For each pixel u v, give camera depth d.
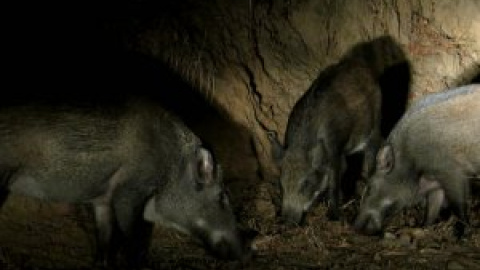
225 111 4.91
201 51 4.92
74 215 4.20
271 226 4.27
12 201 4.11
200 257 3.92
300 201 4.30
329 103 4.51
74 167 3.65
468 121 4.16
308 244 4.05
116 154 3.70
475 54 5.13
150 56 4.80
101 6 4.79
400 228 4.31
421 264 3.78
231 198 4.58
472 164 4.18
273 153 4.46
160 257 3.91
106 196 3.79
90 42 4.68
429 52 5.18
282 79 5.12
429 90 5.18
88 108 3.67
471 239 4.07
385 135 5.19
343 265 3.79
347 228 4.27
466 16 5.12
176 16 4.94
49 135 3.58
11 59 4.45
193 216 3.86
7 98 3.65
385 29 5.20
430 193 4.35
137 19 4.84
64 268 3.71
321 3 5.16
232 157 4.83
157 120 3.79
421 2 5.16
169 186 3.85
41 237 3.98
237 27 5.05
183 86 4.84
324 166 4.43
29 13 4.62
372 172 4.32
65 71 4.53
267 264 3.83
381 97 5.04
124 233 3.79
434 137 4.20
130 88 4.66
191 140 3.89
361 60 5.19
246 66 5.04
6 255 3.76
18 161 3.55
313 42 5.18
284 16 5.15
